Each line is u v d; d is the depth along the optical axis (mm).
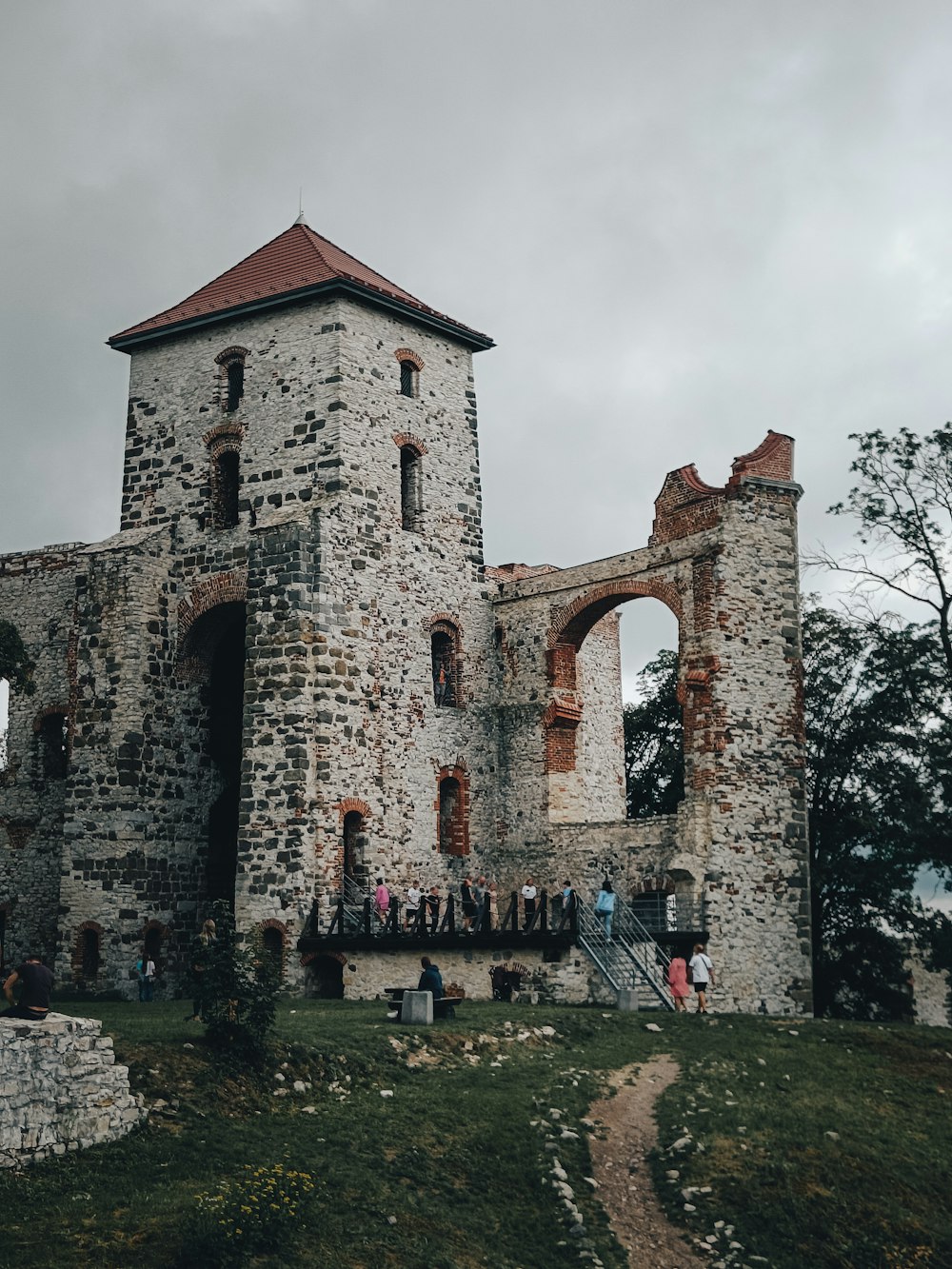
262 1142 18812
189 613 36000
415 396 37156
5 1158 17078
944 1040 25859
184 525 36688
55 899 37906
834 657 40469
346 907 32219
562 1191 19047
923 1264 18594
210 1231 15906
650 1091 22578
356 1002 29500
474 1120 20625
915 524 37906
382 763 34000
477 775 36688
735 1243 18391
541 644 37062
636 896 33375
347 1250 16656
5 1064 17297
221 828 36344
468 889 33812
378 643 34469
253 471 35875
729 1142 20484
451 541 37250
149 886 34156
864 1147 20828
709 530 33312
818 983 39312
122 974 33469
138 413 38188
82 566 36219
